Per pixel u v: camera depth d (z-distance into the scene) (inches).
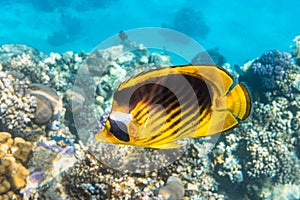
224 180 103.2
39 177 68.7
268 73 125.5
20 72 95.2
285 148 105.5
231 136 106.6
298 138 113.8
